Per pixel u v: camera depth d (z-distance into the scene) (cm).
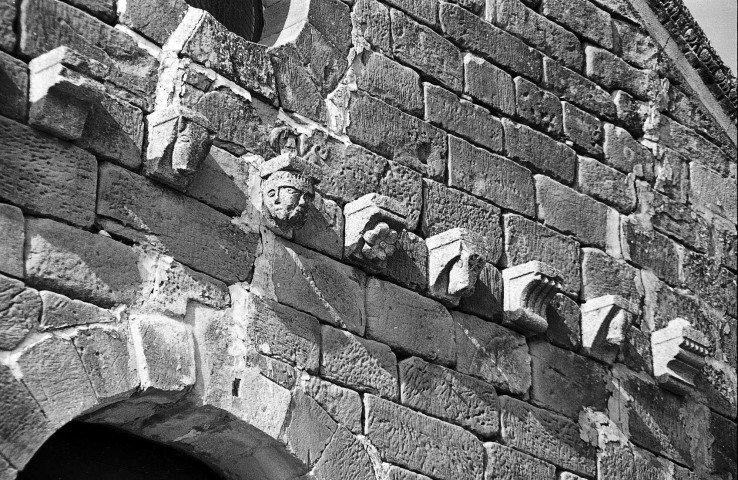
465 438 1459
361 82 1509
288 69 1431
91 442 1226
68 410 1120
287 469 1299
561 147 1730
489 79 1667
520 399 1550
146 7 1297
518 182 1650
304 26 1465
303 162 1352
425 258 1488
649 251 1800
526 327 1562
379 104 1516
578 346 1641
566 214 1697
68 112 1173
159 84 1285
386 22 1564
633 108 1869
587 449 1599
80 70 1176
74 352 1138
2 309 1107
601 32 1861
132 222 1221
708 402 1803
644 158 1850
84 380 1138
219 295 1276
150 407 1215
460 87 1627
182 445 1284
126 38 1267
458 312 1516
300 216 1329
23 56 1180
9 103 1154
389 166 1495
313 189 1347
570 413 1599
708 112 1981
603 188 1767
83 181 1192
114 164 1223
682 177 1900
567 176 1725
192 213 1275
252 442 1278
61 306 1145
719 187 1953
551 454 1551
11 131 1150
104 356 1158
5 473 1073
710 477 1755
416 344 1448
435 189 1539
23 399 1095
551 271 1557
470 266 1472
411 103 1555
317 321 1360
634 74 1889
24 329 1115
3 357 1098
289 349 1318
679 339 1719
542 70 1753
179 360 1213
